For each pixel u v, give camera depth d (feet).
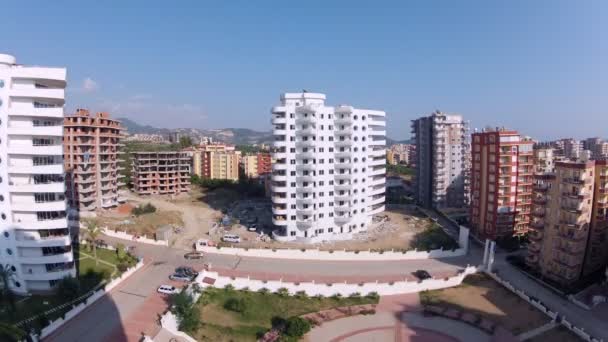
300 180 347.56
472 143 377.09
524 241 346.95
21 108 204.33
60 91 208.13
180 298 208.44
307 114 343.26
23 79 207.21
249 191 588.91
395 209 493.77
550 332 214.48
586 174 254.27
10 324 185.88
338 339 210.18
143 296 228.63
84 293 223.51
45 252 220.02
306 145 344.90
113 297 226.38
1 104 204.33
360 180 383.45
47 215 217.15
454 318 230.48
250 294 246.27
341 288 253.65
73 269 231.09
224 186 618.44
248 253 309.22
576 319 224.53
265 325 219.41
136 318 204.03
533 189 295.28
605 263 284.61
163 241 329.93
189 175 627.87
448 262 307.99
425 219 438.40
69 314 199.93
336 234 364.79
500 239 343.87
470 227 387.14
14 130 205.77
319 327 220.84
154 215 414.21
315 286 251.60
